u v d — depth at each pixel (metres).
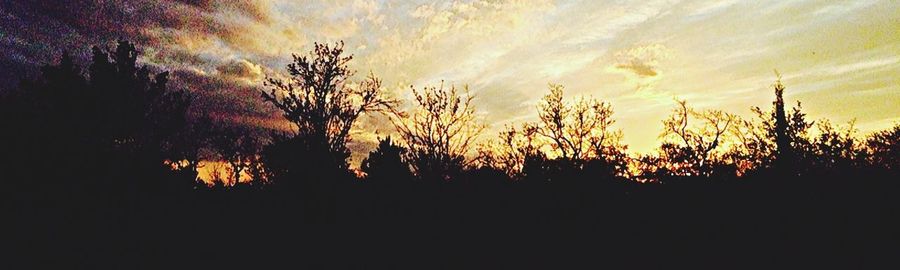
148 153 19.42
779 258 12.41
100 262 12.62
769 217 15.98
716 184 19.73
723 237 14.73
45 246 13.40
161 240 15.05
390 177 22.20
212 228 17.27
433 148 26.98
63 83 17.53
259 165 30.50
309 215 19.61
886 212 14.66
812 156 22.81
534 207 19.64
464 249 14.66
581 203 19.88
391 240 15.84
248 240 15.84
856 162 21.33
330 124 24.62
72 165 16.83
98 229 15.37
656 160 25.56
